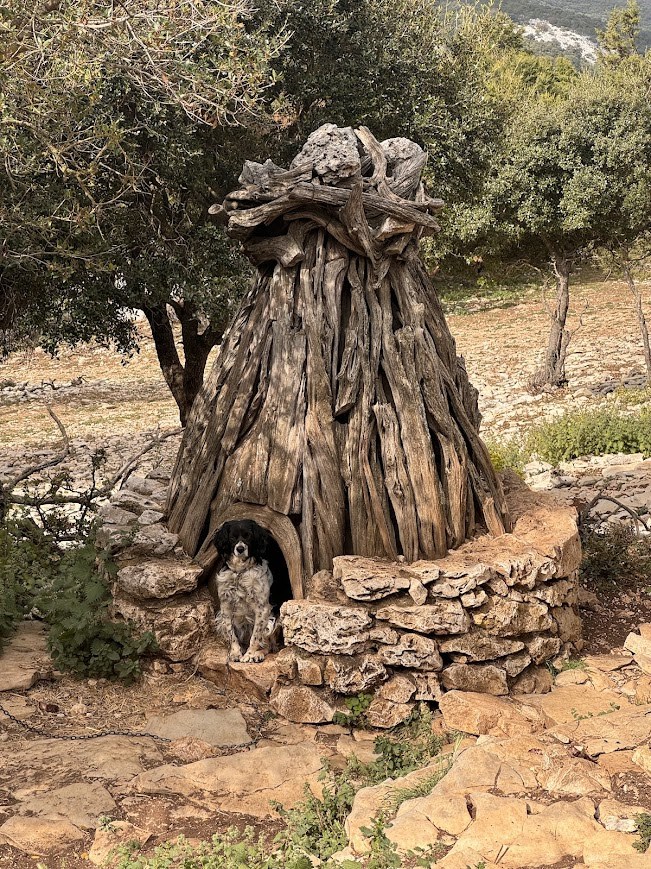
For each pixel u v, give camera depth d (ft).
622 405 62.64
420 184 23.08
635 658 21.18
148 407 88.89
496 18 103.76
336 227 21.84
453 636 19.26
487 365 91.97
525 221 69.00
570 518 23.17
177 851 14.02
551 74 172.96
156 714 19.29
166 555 22.07
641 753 15.06
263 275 23.20
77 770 16.60
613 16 221.66
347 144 21.61
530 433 55.11
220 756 17.19
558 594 20.98
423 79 45.21
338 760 17.28
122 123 33.91
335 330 21.88
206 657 20.52
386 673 18.86
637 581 27.40
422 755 17.30
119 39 26.50
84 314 39.78
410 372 21.66
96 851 14.11
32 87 26.21
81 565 21.93
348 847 13.67
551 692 19.69
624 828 12.95
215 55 30.71
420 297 23.31
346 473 21.18
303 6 39.19
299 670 18.99
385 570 19.80
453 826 13.34
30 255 31.09
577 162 66.13
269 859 13.73
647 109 66.59
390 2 44.91
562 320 75.25
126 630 20.80
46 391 100.22
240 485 21.72
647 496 38.47
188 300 40.55
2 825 14.75
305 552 20.93
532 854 12.50
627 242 71.10
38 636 23.22
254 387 22.43
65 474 33.55
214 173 40.37
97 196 34.83
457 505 21.48
